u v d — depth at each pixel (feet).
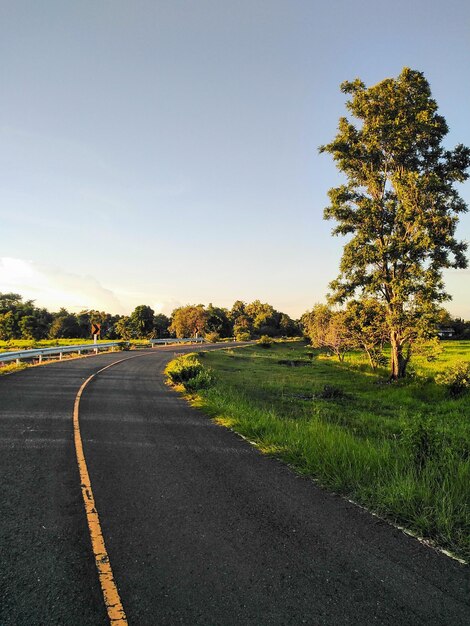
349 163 81.61
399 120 75.20
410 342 78.02
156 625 8.41
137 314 340.18
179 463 20.31
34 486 16.57
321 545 12.01
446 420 43.09
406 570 10.66
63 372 62.90
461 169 76.79
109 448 22.72
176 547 11.76
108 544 11.87
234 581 10.05
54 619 8.52
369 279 80.48
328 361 137.69
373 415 44.70
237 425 29.25
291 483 17.65
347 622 8.57
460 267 72.54
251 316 468.34
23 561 10.81
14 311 324.60
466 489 15.85
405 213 72.08
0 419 29.01
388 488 16.03
